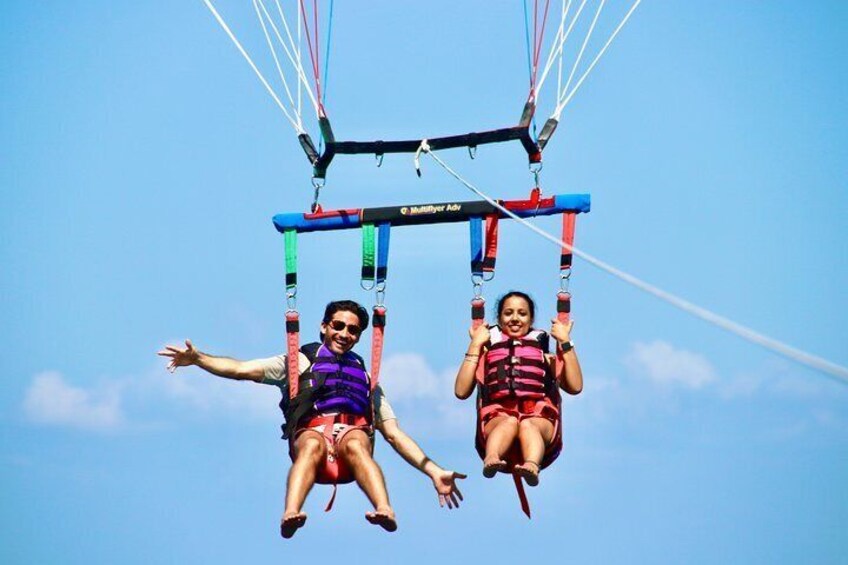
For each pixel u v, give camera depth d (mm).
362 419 23016
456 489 22344
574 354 23000
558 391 23234
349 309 23625
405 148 23766
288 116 24156
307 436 22578
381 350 23250
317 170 24000
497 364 23281
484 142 23625
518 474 22875
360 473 22141
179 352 22578
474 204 23594
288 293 23516
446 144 23625
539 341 23859
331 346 23516
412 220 23734
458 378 23078
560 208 23391
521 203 23547
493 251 23484
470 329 23438
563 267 23250
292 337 23266
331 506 22422
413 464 22750
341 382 23047
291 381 23047
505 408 23078
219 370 22859
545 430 22875
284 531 21516
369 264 23688
